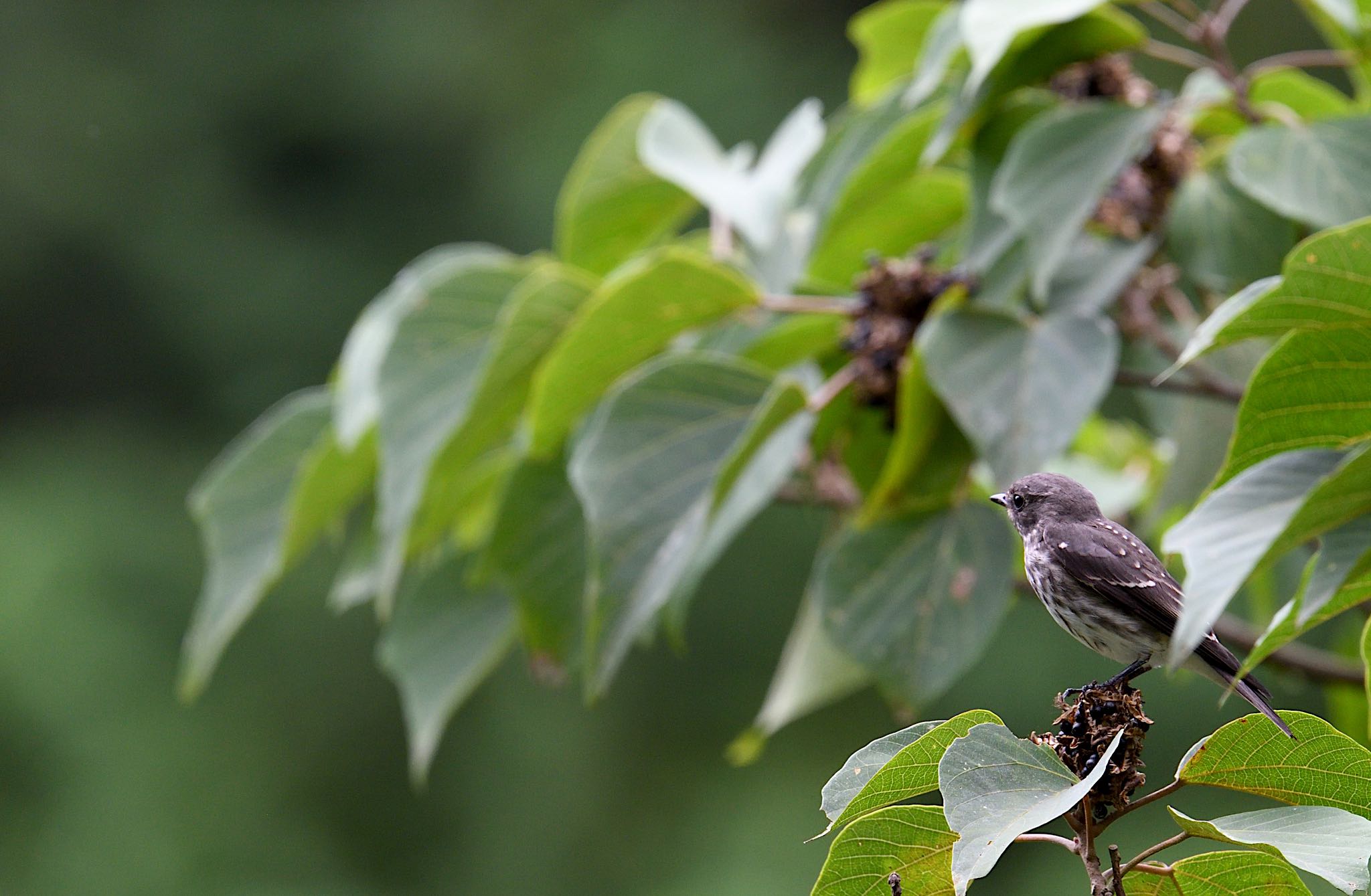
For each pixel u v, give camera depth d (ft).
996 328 26.23
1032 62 27.58
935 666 27.32
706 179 29.43
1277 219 26.94
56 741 79.51
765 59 91.15
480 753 81.15
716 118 90.84
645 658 81.05
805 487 33.96
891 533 28.25
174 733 81.82
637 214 33.55
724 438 27.25
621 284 26.73
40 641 82.07
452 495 32.50
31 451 93.20
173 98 99.19
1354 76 33.58
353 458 32.24
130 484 92.27
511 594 30.14
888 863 17.13
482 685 82.12
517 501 29.91
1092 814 17.66
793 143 29.63
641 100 31.99
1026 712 71.67
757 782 78.43
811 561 80.48
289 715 83.15
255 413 95.20
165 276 96.84
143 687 83.25
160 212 97.40
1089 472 36.88
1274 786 17.08
